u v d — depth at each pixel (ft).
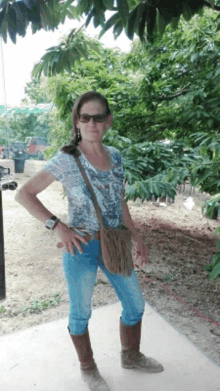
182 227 20.13
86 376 6.21
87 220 5.28
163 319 8.36
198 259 14.64
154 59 14.61
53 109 14.49
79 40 9.08
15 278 11.71
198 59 13.26
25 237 16.31
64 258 5.51
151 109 14.96
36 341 7.45
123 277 5.69
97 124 5.05
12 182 5.86
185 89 14.29
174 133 15.94
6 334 7.69
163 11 5.92
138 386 6.21
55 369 6.62
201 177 9.43
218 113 12.03
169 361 6.88
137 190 11.55
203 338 8.22
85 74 16.55
